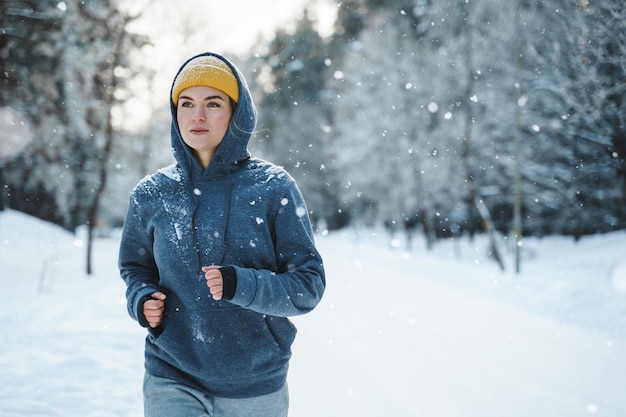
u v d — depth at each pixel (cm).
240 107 192
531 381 486
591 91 1191
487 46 1752
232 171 194
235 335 183
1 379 434
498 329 711
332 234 4097
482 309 868
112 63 1275
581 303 847
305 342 639
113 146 1438
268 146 4253
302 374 505
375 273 1461
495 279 1228
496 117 1959
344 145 2688
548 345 625
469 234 2803
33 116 1248
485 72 1800
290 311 178
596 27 1006
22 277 1250
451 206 2330
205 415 183
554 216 2302
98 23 1232
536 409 417
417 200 2270
